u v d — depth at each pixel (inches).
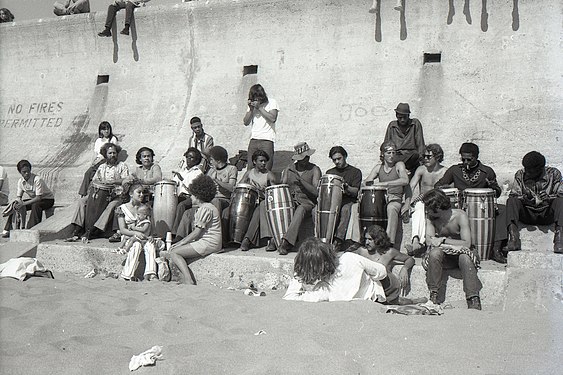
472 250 276.2
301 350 177.9
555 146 365.1
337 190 321.4
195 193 322.7
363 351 177.8
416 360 168.4
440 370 160.9
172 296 258.4
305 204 335.6
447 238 279.4
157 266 323.3
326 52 427.5
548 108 371.9
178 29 470.6
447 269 279.4
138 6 485.4
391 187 330.3
